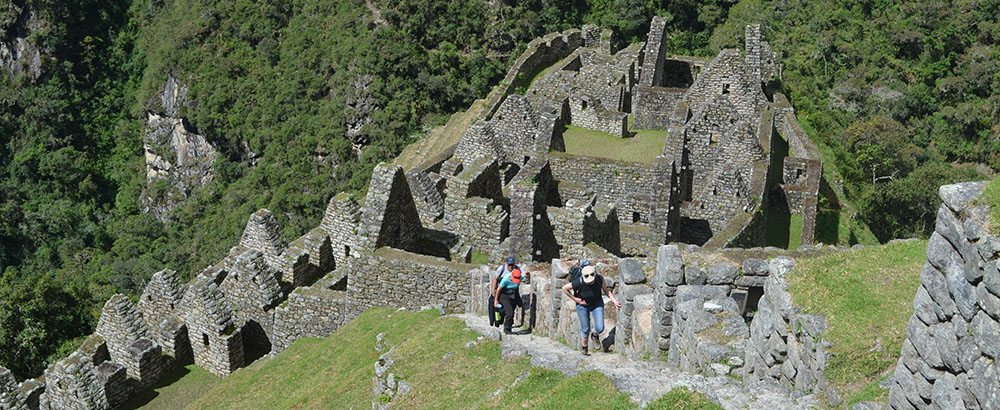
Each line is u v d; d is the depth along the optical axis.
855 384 10.65
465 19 84.50
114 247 100.62
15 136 129.50
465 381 14.86
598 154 36.66
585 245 23.67
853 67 79.19
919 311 9.19
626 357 14.58
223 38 106.69
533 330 17.66
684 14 76.50
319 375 20.67
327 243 26.91
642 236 28.88
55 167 123.00
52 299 35.62
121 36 138.00
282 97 93.06
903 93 77.62
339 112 85.00
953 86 79.94
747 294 14.09
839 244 35.19
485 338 16.36
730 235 27.28
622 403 12.01
